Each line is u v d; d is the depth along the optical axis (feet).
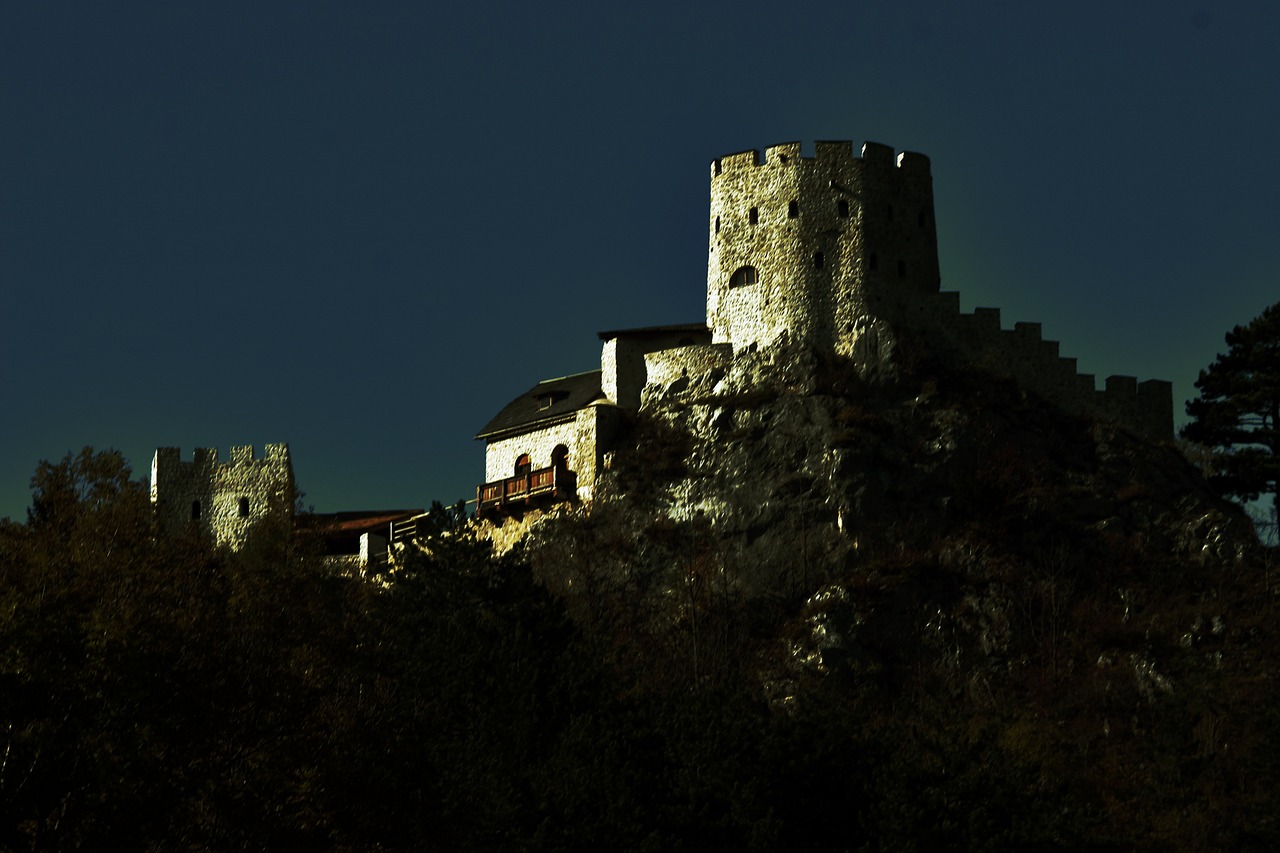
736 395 314.35
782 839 174.60
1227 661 272.72
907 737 207.72
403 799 180.14
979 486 297.74
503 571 240.73
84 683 156.66
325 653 191.93
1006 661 276.41
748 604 289.53
